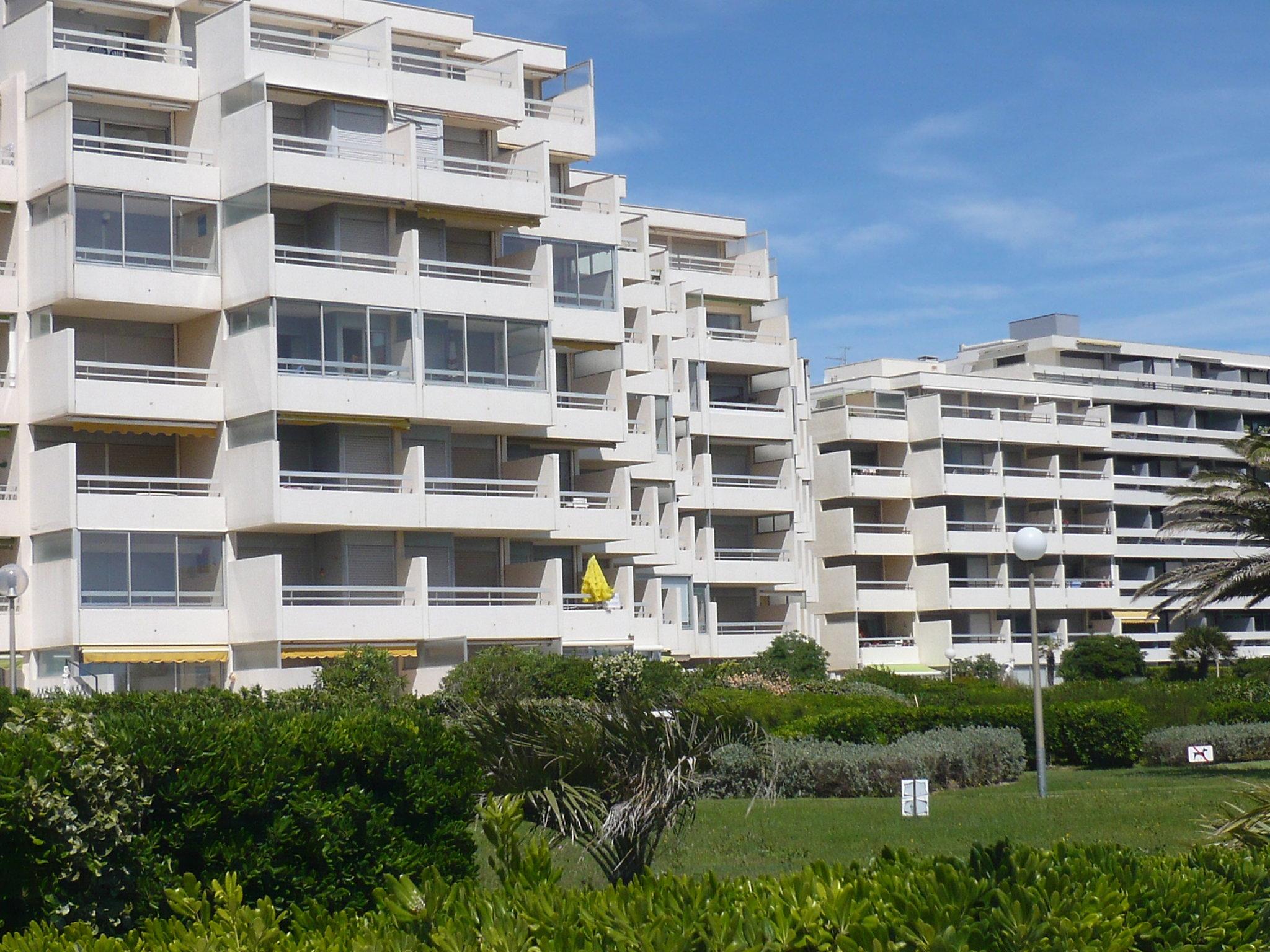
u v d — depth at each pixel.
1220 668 96.56
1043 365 115.12
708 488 72.50
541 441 55.38
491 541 53.09
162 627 45.56
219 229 47.62
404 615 47.91
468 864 14.43
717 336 75.25
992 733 39.56
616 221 56.75
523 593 52.50
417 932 9.08
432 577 50.16
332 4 51.94
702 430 72.50
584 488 60.28
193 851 12.88
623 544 61.28
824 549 89.69
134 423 45.91
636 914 8.92
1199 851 10.98
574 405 57.81
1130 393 118.56
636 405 64.75
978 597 91.75
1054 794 33.03
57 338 45.00
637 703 15.97
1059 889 9.45
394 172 49.25
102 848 11.71
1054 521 97.25
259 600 46.09
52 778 11.43
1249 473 45.69
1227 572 42.47
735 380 76.94
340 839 13.51
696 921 8.86
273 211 49.47
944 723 43.50
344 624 46.69
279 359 46.47
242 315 47.16
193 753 12.81
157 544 45.94
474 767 14.74
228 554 47.22
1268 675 74.31
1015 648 94.25
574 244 55.56
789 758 34.03
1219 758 44.78
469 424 50.91
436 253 51.53
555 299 54.94
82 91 46.72
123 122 48.19
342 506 47.22
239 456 46.97
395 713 14.72
